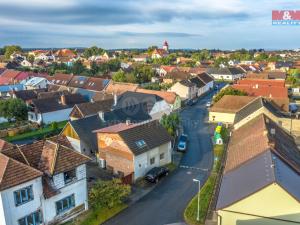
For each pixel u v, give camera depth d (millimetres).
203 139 57344
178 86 93375
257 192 25375
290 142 41438
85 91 94125
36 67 156875
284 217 25547
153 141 43594
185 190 38500
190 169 44562
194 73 137500
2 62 166125
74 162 31828
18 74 118062
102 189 33531
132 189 38969
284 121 58094
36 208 28891
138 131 43594
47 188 29719
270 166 27750
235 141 42469
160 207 34812
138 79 116250
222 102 69812
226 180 31203
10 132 61594
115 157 42531
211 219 32000
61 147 32188
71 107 74438
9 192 26609
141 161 41531
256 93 76062
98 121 52406
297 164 32844
